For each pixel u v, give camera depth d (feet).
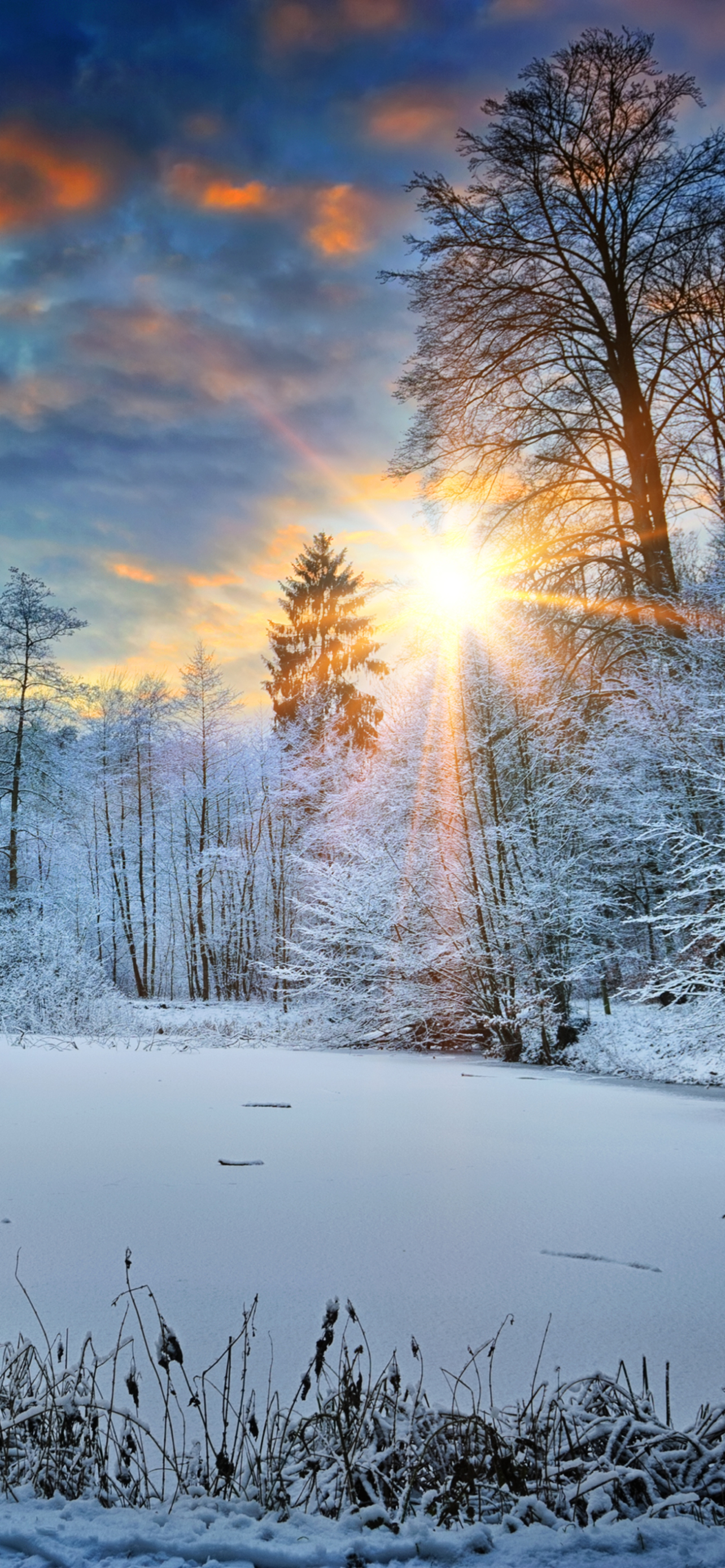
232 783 136.15
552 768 57.47
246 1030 70.18
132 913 146.51
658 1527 7.47
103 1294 13.99
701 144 58.49
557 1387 10.07
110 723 146.41
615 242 63.00
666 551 61.21
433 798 59.00
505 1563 7.07
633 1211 18.83
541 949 54.80
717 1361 11.64
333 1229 17.40
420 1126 28.89
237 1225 17.66
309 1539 7.45
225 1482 8.82
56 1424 9.44
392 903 60.18
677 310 59.00
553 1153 24.80
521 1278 14.79
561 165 60.95
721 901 43.01
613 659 61.46
